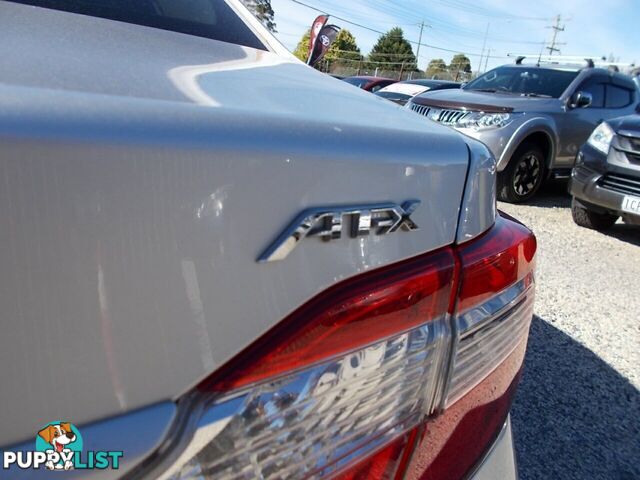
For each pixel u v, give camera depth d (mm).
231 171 517
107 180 452
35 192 423
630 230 5207
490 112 5488
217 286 528
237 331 555
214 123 529
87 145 440
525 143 5633
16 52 663
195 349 529
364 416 717
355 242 643
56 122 438
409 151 700
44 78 559
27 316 434
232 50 1110
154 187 475
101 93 534
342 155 609
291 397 619
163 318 500
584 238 4762
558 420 2148
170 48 943
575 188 4750
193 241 503
